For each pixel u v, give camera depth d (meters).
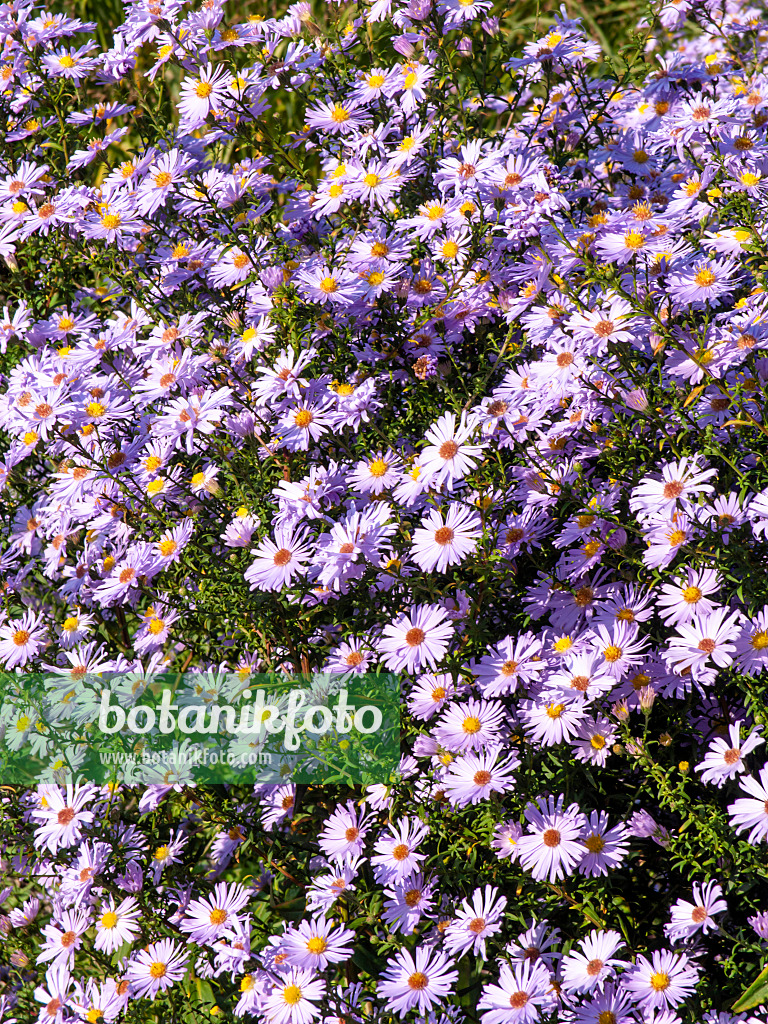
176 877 1.11
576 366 1.06
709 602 1.00
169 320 1.16
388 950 1.06
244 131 1.15
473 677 1.04
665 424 1.03
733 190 1.08
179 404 1.10
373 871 1.06
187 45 1.16
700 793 1.03
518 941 1.02
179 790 1.11
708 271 1.04
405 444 1.09
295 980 1.02
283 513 1.05
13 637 1.14
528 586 1.07
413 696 1.05
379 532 1.03
